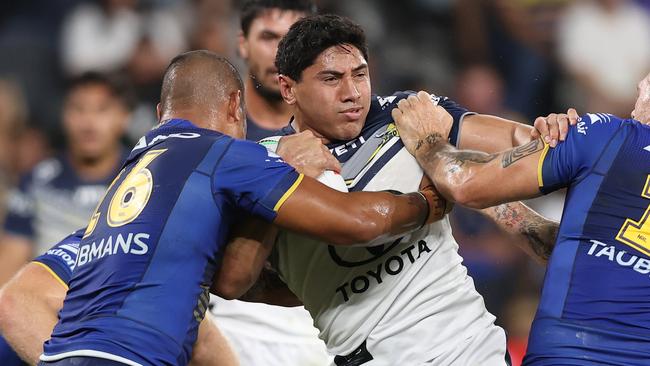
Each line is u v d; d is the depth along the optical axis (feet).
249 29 47.39
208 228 32.86
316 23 34.19
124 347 31.50
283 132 37.14
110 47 87.35
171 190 32.96
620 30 88.02
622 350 31.19
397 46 86.58
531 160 32.99
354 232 32.63
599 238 32.22
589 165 32.73
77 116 60.18
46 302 37.06
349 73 34.01
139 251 32.48
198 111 35.45
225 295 34.35
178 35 86.43
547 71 87.45
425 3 88.53
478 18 88.02
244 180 32.89
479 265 69.62
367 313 34.68
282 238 35.32
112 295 32.27
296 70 34.37
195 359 36.96
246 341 44.78
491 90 85.66
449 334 34.63
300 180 33.01
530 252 38.58
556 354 31.65
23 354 36.63
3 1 89.76
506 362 35.86
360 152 35.04
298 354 45.03
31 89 86.43
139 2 88.12
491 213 39.17
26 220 61.16
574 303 31.99
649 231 31.99
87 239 34.12
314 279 35.27
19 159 82.74
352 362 35.17
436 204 34.30
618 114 87.71
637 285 31.71
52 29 89.30
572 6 88.12
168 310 32.12
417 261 34.68
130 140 79.15
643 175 32.42
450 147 34.60
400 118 35.42
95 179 60.85
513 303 69.21
